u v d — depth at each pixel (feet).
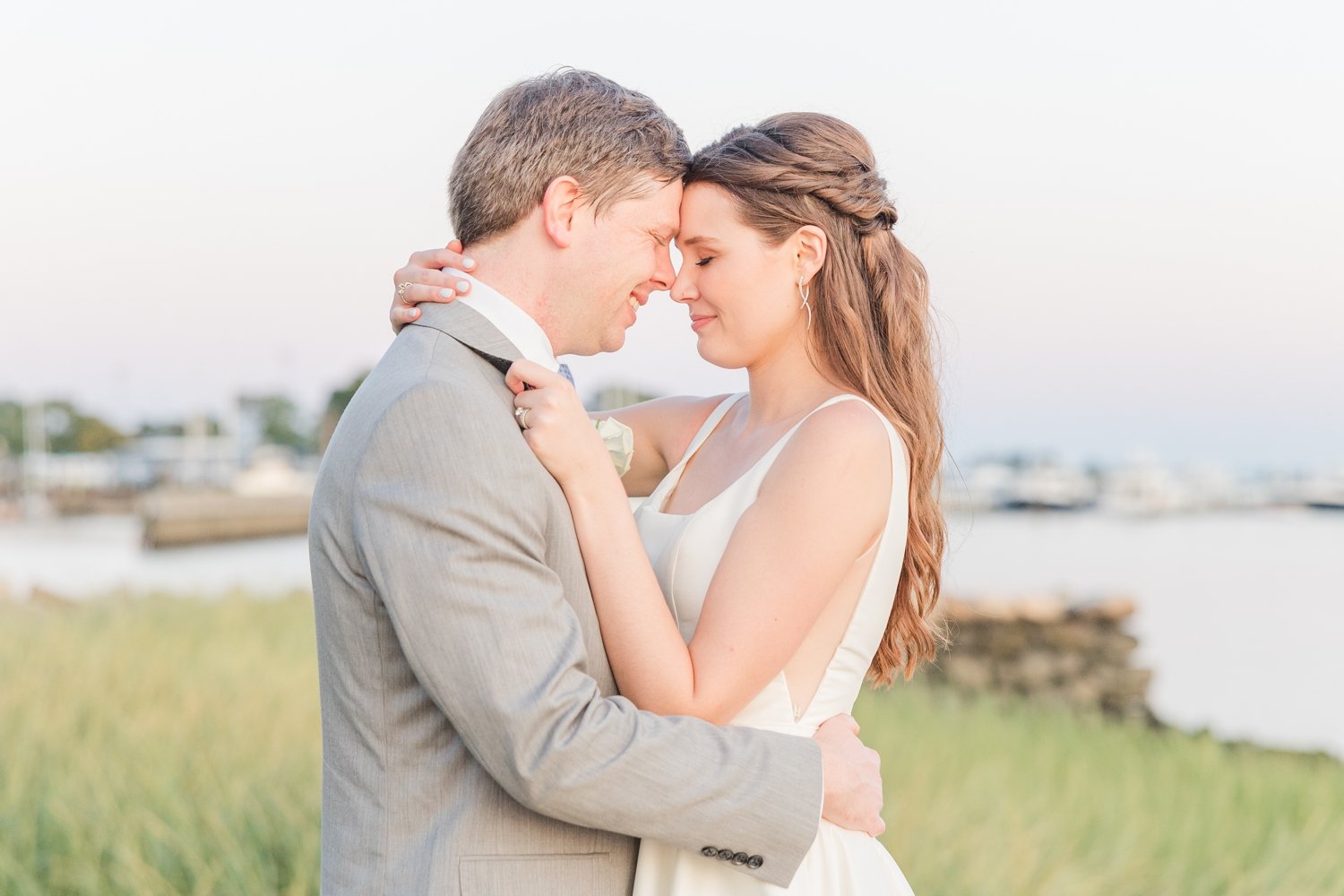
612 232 6.05
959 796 15.74
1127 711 24.03
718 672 5.81
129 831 12.62
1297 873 13.94
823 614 6.40
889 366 6.81
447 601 5.03
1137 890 13.61
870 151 6.87
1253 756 19.27
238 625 24.49
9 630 22.33
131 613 26.00
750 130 6.79
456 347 5.65
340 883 5.50
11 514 176.55
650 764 5.19
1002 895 12.88
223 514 103.19
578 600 5.65
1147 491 118.52
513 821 5.40
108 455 232.73
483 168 5.98
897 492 6.43
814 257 6.57
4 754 14.73
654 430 8.02
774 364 6.83
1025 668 24.84
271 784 14.08
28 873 12.35
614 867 5.68
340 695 5.56
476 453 5.21
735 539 6.13
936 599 7.13
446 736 5.43
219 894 12.03
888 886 6.09
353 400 5.65
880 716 20.66
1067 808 15.74
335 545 5.43
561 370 6.34
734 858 5.43
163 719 16.29
